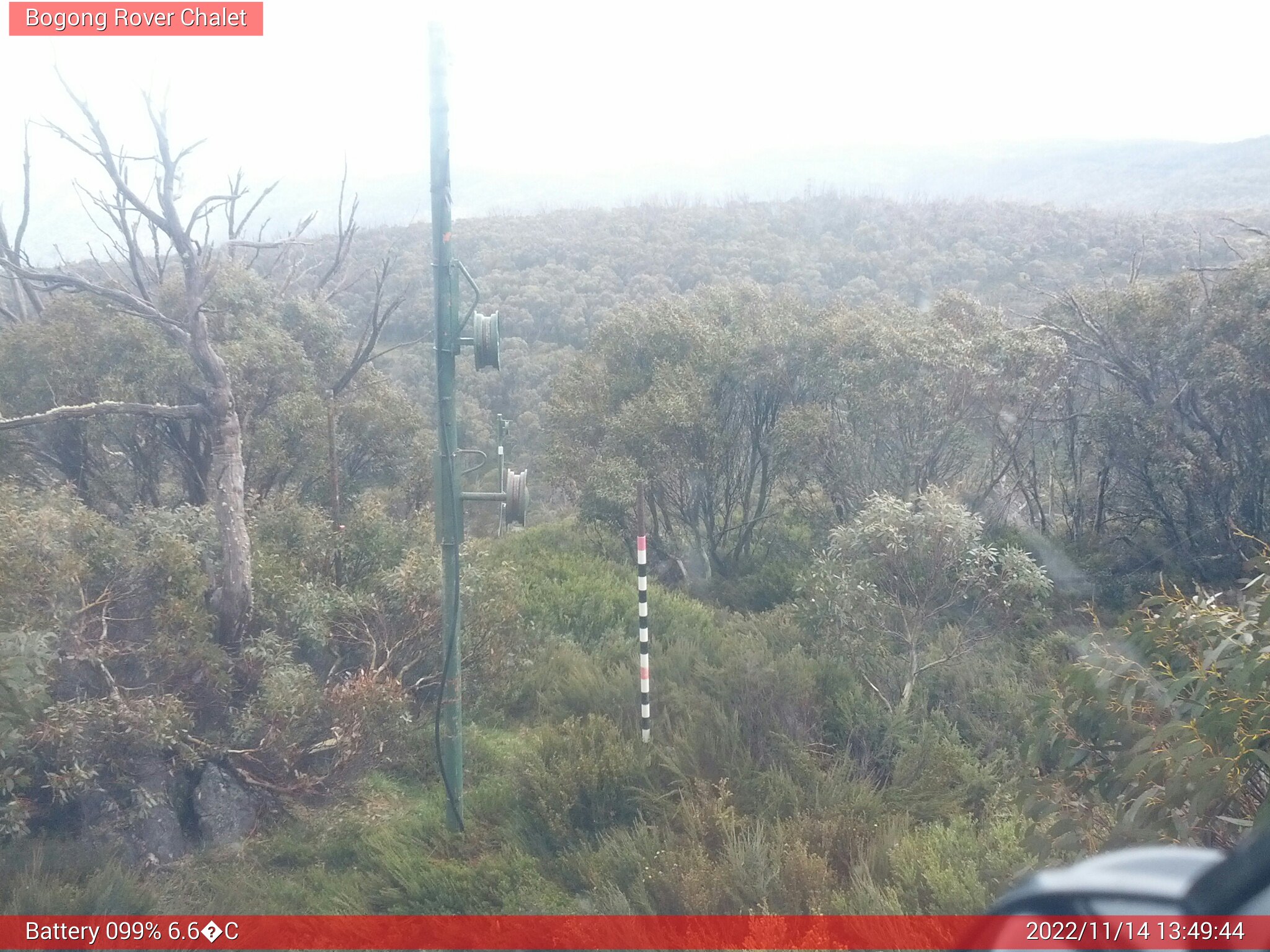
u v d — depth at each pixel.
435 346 6.17
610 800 6.17
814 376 11.89
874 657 8.08
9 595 5.98
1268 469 10.60
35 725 5.54
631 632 9.88
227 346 11.33
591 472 12.58
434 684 7.81
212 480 7.77
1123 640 5.00
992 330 11.72
